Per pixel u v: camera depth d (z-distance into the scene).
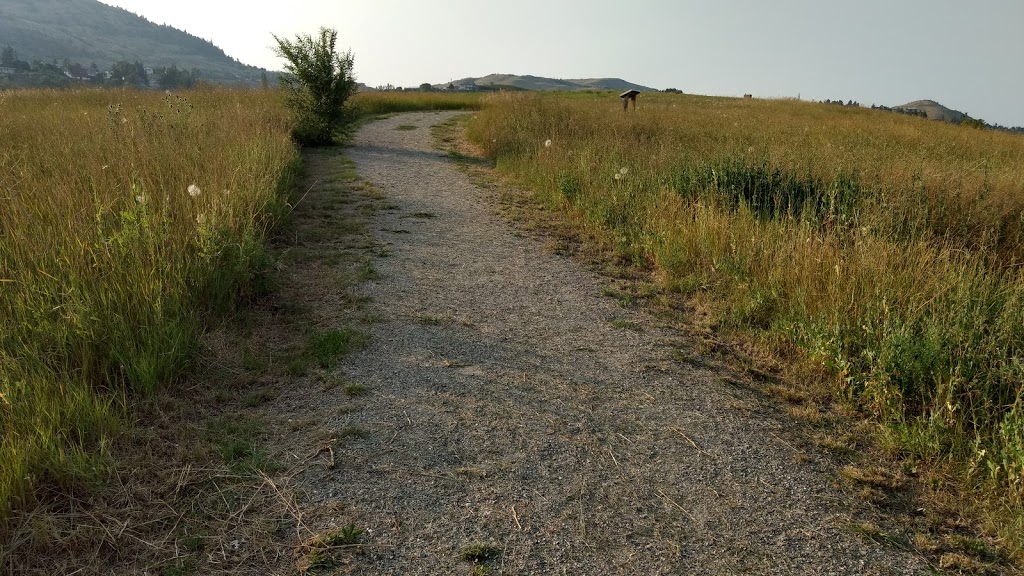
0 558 2.05
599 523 2.59
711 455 3.16
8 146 8.60
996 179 7.78
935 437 3.18
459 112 26.06
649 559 2.40
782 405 3.76
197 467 2.73
